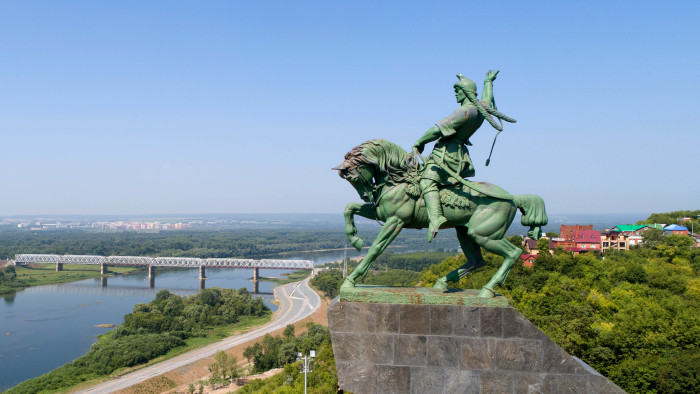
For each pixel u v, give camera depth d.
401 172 13.85
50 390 71.50
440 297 12.91
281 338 97.12
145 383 75.12
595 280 65.06
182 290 169.75
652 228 102.88
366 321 13.09
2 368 84.00
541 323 45.69
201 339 103.12
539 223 14.29
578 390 12.45
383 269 192.88
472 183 13.86
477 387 12.70
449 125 13.46
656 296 56.94
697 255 77.75
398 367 12.93
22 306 136.75
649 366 34.81
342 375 13.07
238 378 76.75
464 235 14.59
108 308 133.88
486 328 12.75
